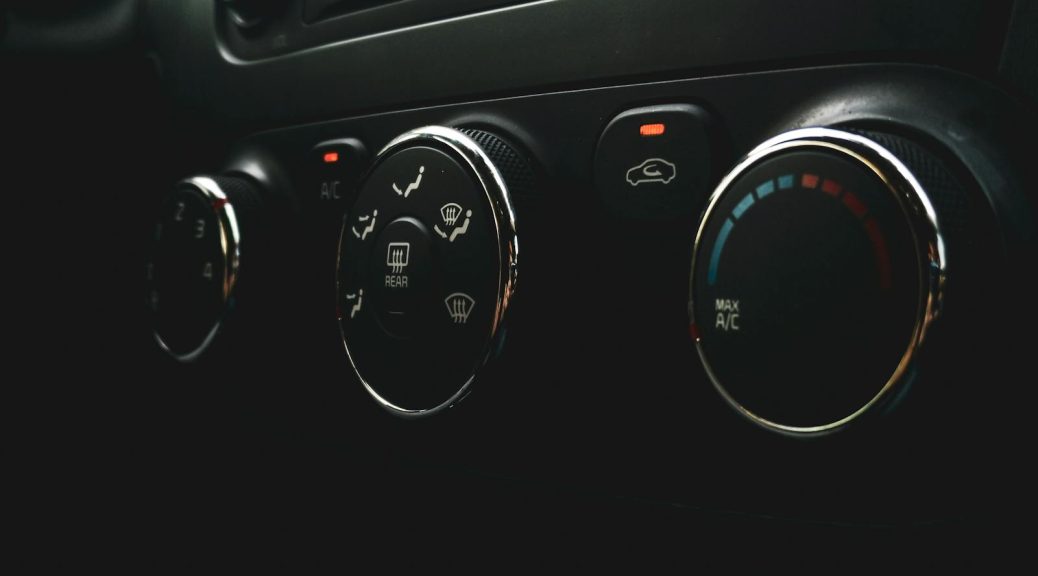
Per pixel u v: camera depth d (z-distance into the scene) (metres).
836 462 0.42
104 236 0.86
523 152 0.53
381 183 0.53
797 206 0.39
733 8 0.46
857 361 0.37
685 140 0.47
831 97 0.43
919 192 0.36
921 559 0.40
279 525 0.66
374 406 0.61
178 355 0.70
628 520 0.49
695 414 0.47
